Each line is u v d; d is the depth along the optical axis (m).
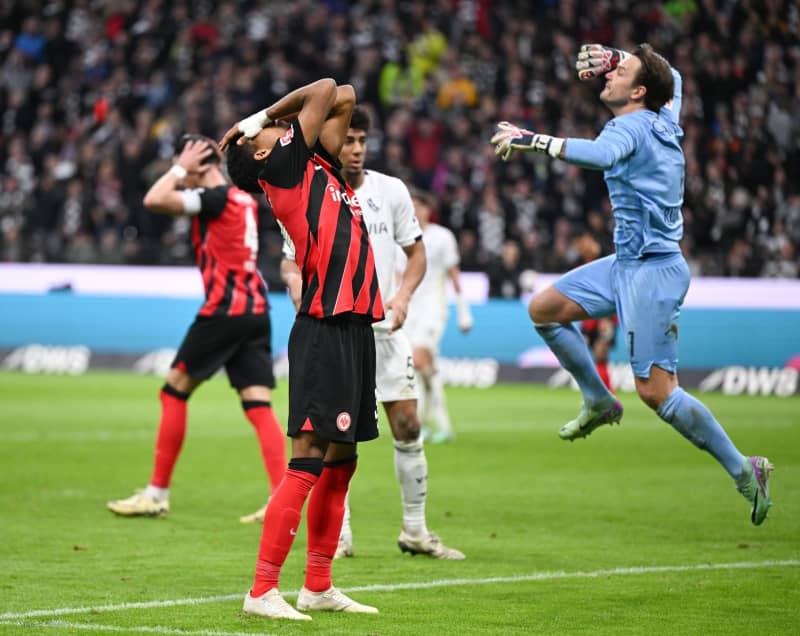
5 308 73.88
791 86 73.69
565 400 59.28
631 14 81.06
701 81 73.38
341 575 20.52
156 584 19.39
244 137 17.66
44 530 24.70
